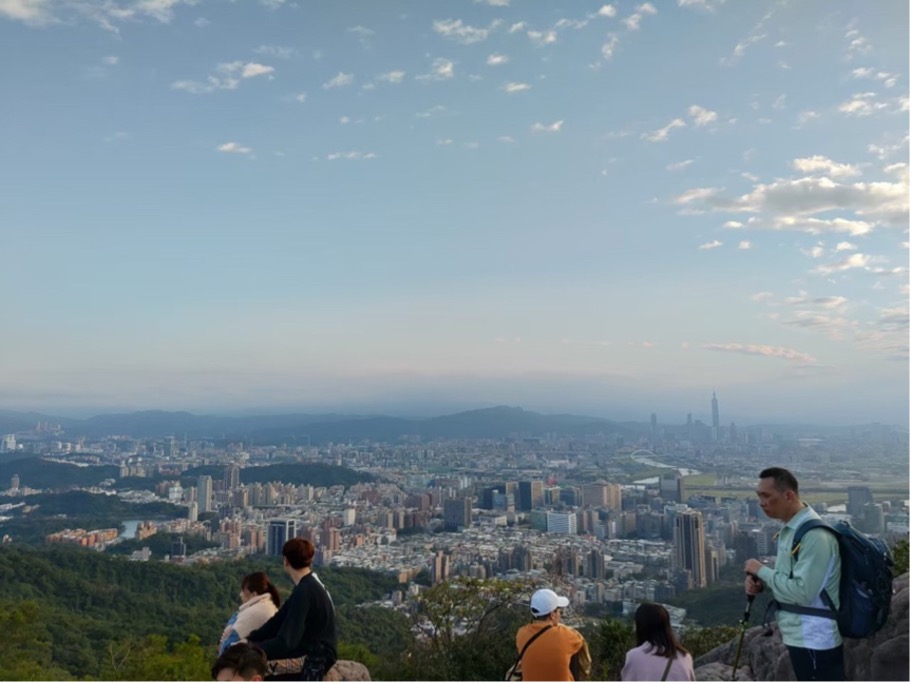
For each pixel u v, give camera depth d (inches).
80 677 372.2
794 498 161.8
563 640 171.3
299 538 194.1
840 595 152.2
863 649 208.1
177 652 345.7
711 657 264.8
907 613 204.7
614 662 328.5
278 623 189.6
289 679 181.2
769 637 244.8
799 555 154.7
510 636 360.2
